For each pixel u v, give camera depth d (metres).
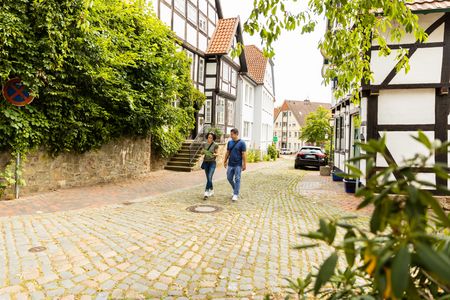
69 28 8.38
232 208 7.54
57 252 4.28
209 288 3.43
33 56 7.81
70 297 3.13
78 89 9.29
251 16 3.93
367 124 8.62
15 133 7.70
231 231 5.61
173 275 3.72
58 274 3.62
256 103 34.00
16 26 7.39
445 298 1.42
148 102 11.51
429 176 7.16
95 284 3.42
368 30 4.61
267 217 6.75
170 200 8.37
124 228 5.53
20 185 7.99
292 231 5.77
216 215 6.75
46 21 7.72
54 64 8.13
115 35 10.59
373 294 1.50
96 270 3.76
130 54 10.68
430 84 8.27
